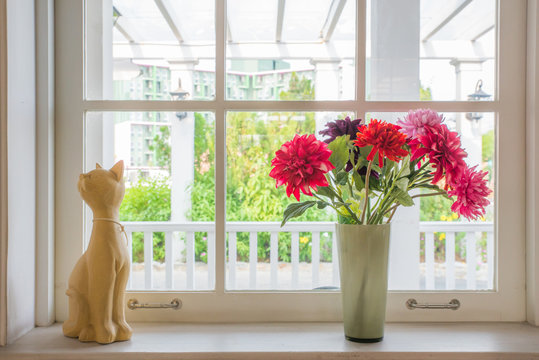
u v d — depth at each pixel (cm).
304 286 120
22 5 104
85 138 117
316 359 95
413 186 103
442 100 120
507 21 117
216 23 118
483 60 119
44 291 111
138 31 118
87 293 100
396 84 120
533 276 114
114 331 100
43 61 111
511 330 110
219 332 109
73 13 115
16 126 101
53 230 114
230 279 119
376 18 119
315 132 119
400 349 97
